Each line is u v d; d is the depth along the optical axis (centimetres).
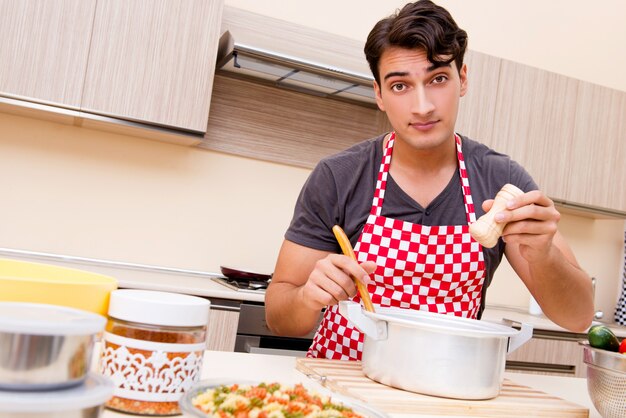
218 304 219
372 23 307
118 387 67
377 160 138
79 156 257
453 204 134
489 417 90
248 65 256
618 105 331
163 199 269
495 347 91
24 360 45
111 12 230
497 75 300
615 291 364
